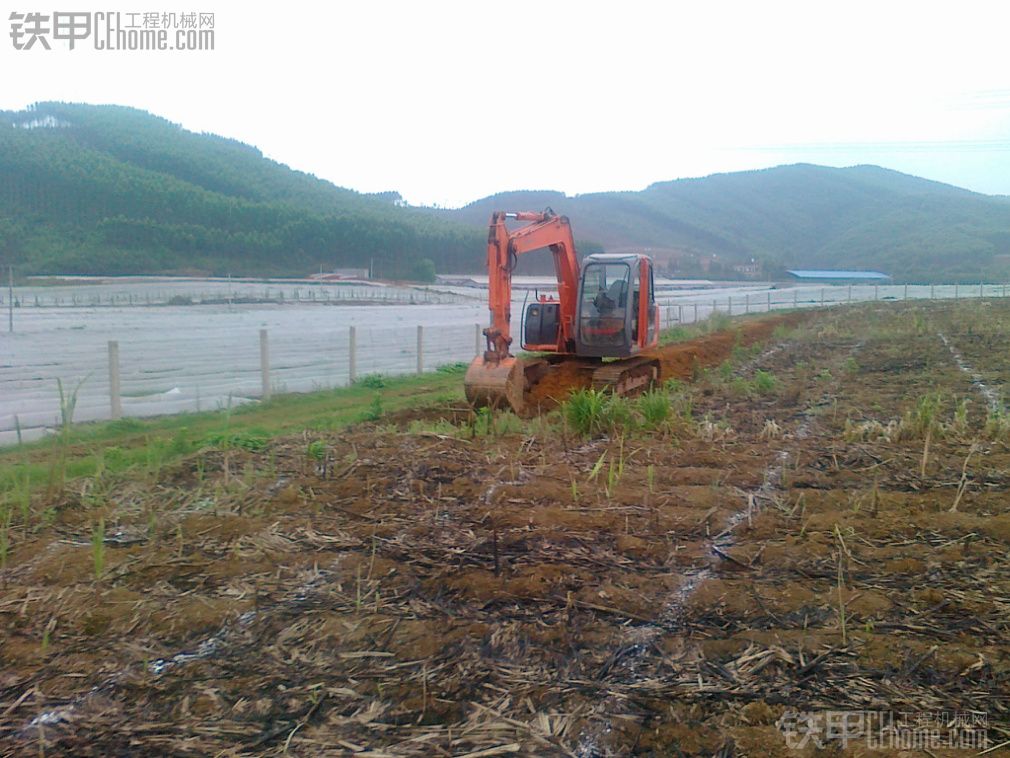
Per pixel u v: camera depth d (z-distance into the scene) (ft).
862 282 330.34
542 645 14.23
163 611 15.65
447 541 19.33
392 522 20.76
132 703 12.72
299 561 18.15
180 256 261.24
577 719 12.05
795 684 12.94
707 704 12.42
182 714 12.37
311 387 53.88
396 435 30.60
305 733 11.84
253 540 19.35
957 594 15.99
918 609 15.43
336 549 18.97
